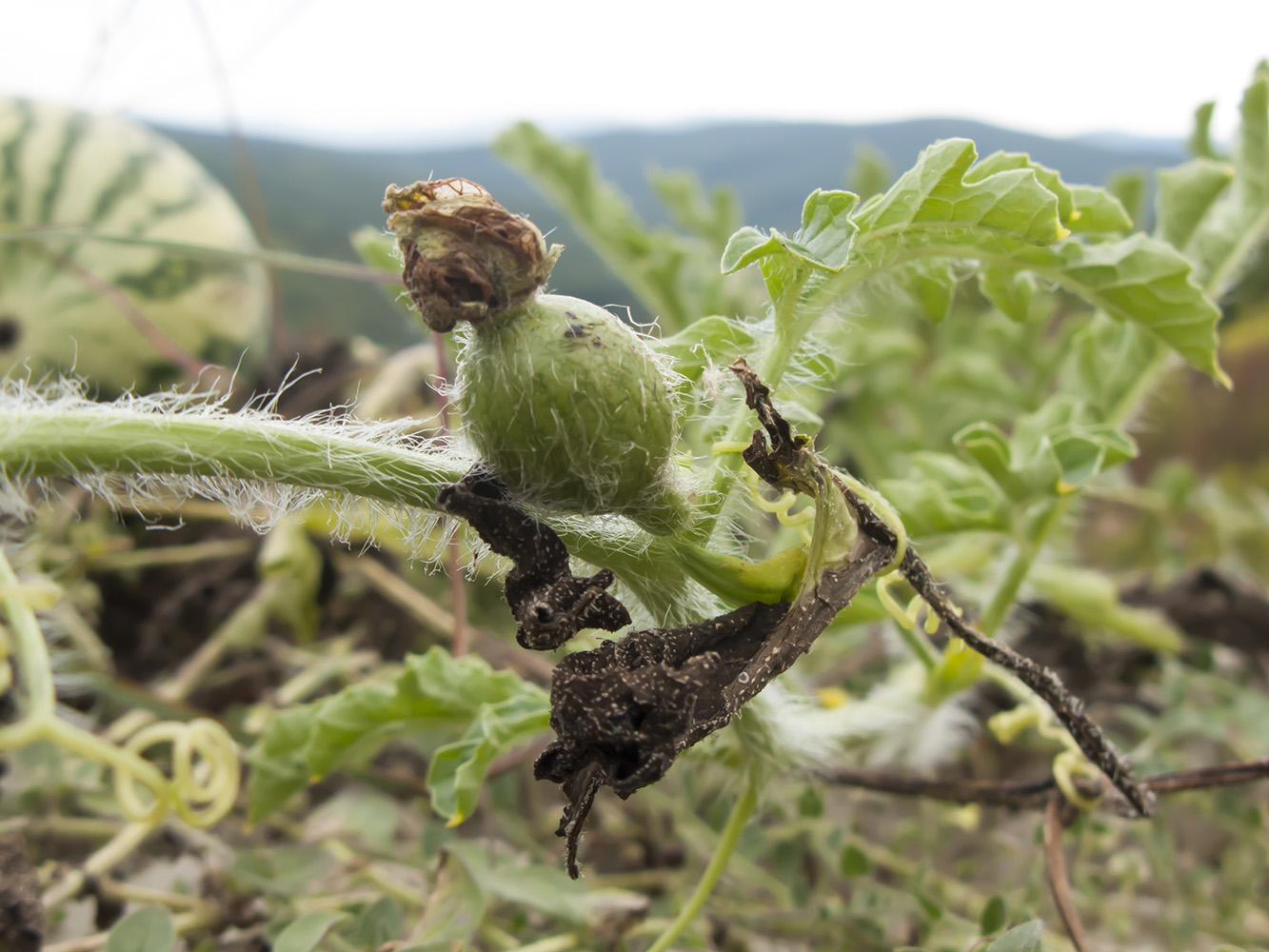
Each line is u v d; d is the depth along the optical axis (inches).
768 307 4.5
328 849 5.7
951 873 6.7
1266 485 13.3
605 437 3.0
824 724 5.1
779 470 3.2
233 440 3.5
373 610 8.2
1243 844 6.2
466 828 6.3
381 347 10.1
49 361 9.5
